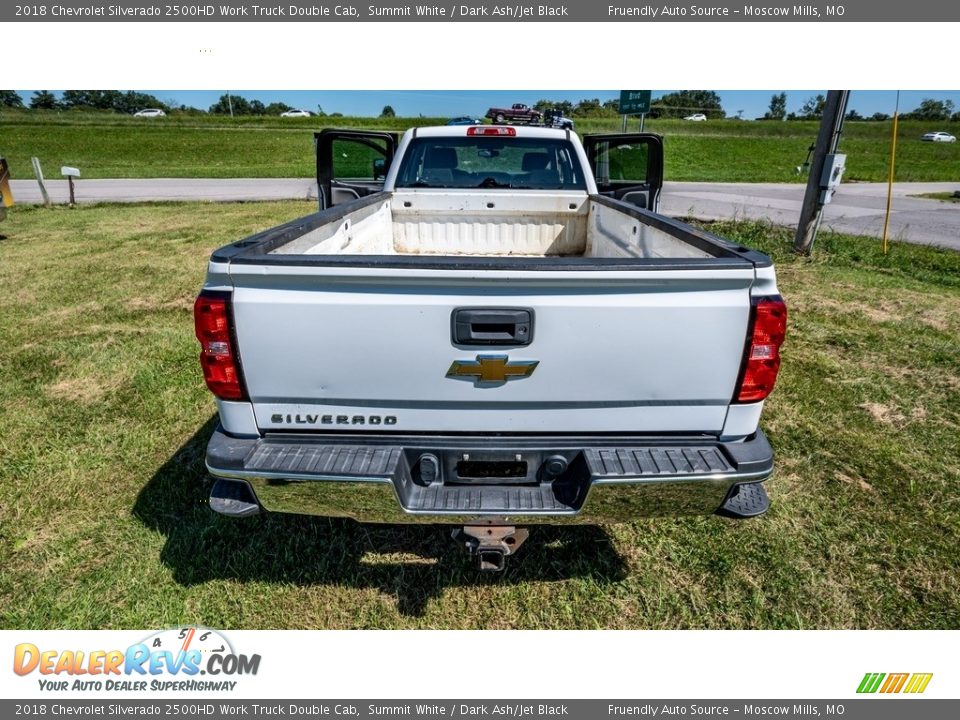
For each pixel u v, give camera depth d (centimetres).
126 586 244
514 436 201
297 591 245
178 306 591
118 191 1641
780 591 244
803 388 411
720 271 178
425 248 448
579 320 183
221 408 196
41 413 375
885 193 1789
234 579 250
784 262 795
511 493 200
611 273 176
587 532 277
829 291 652
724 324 184
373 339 183
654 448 198
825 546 267
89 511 286
